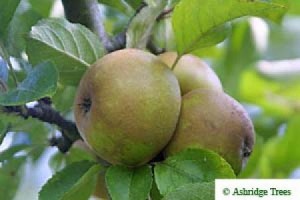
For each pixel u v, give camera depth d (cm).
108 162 61
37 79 57
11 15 65
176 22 61
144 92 58
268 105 109
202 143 59
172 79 60
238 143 60
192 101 60
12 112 63
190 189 56
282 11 60
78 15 68
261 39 103
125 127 58
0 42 65
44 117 64
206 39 62
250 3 58
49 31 63
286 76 112
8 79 67
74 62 64
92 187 65
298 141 99
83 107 60
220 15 60
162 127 59
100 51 64
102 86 58
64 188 61
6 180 77
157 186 58
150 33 66
